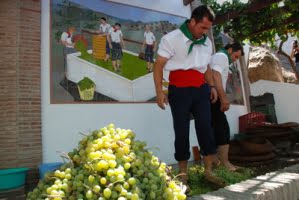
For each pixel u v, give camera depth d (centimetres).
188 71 349
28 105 445
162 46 350
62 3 493
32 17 460
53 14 482
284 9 740
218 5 746
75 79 493
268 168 478
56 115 470
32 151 443
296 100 908
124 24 558
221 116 452
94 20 523
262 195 266
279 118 930
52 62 475
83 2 514
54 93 472
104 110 514
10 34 445
